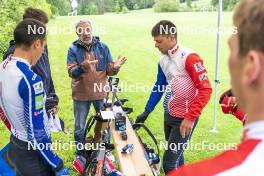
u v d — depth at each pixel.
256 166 0.53
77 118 3.84
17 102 2.17
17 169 2.36
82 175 3.24
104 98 3.82
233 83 0.61
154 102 3.19
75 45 3.67
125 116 2.90
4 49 6.12
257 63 0.55
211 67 7.69
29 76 2.13
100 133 3.03
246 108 0.59
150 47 8.95
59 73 7.12
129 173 2.22
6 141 4.34
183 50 2.82
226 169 0.56
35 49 2.19
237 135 4.80
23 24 2.18
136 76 7.19
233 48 0.61
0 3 6.36
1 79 2.19
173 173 0.65
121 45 8.96
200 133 4.86
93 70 3.71
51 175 2.45
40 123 2.23
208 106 5.88
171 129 3.06
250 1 0.58
